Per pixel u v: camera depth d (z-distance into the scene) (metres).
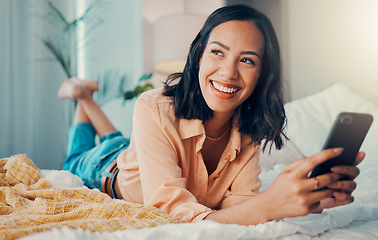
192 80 1.04
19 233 0.67
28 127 3.35
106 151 1.53
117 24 3.65
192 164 1.08
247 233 0.74
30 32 3.38
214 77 0.96
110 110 3.61
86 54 3.62
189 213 0.87
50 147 3.42
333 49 2.35
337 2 2.33
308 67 2.42
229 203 1.13
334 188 0.73
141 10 3.59
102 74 3.62
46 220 0.86
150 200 0.94
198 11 3.26
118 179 1.29
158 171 0.97
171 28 3.16
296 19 2.44
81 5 3.60
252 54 0.95
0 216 0.92
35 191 1.11
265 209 0.78
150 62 3.53
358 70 2.28
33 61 3.38
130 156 1.23
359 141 0.76
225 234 0.72
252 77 0.96
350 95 2.24
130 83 3.61
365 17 2.25
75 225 0.73
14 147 3.30
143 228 0.77
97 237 0.65
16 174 1.29
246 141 1.15
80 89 2.03
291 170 0.74
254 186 1.14
